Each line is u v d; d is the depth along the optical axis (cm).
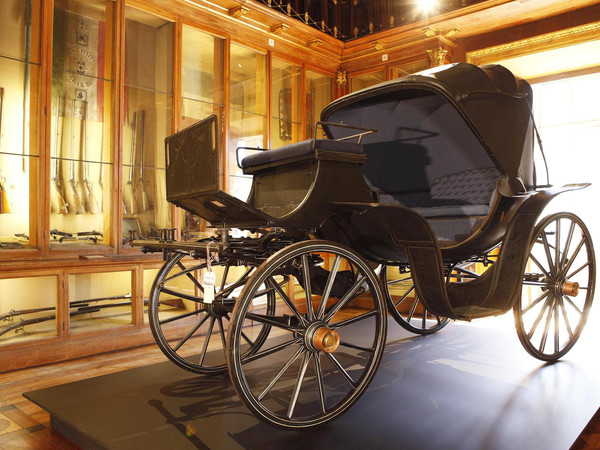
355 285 192
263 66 427
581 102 439
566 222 462
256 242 207
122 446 163
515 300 233
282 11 435
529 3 378
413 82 213
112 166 333
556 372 243
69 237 315
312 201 191
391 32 445
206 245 189
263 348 294
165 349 229
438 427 178
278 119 442
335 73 498
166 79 362
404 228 204
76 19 321
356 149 202
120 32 333
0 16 289
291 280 441
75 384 228
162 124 361
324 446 164
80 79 323
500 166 217
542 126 459
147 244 238
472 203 267
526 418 186
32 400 208
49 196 302
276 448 162
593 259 291
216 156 178
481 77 215
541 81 451
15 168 294
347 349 285
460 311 215
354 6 491
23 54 295
